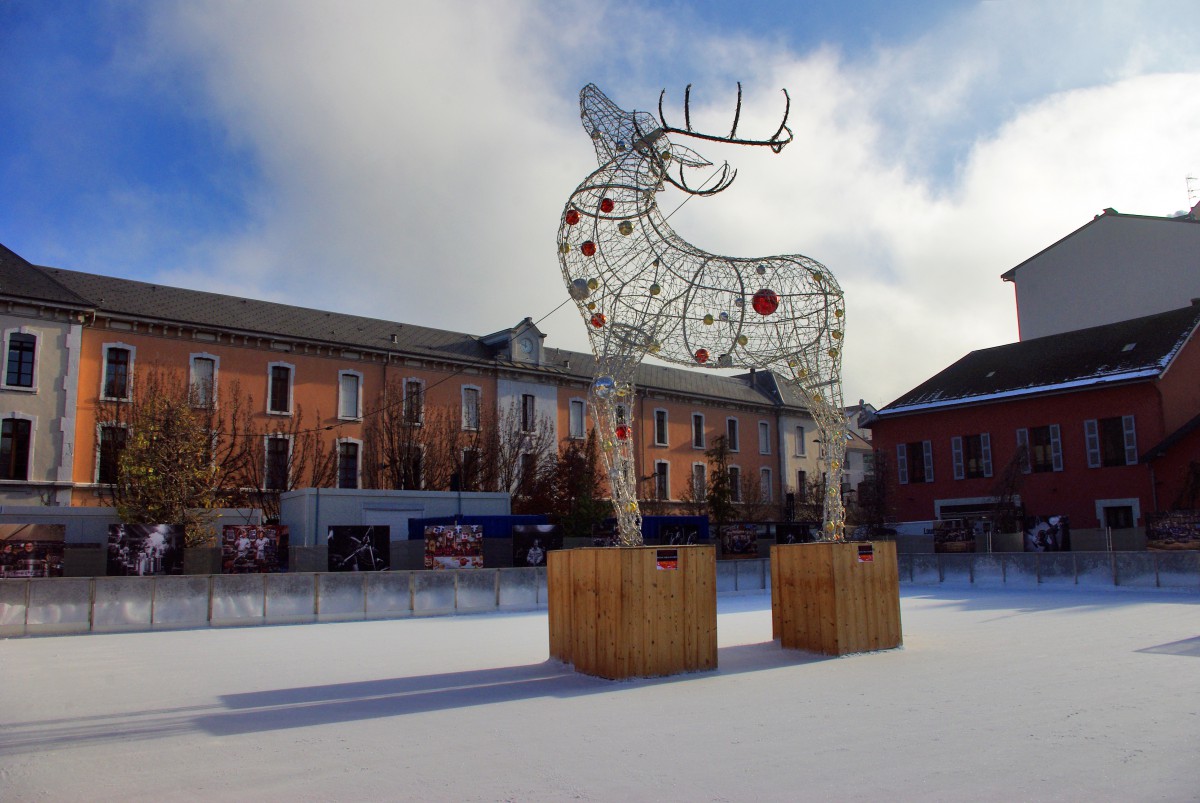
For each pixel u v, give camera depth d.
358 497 28.42
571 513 36.59
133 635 16.58
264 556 23.38
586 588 9.88
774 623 11.84
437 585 20.66
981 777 5.17
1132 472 32.25
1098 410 33.41
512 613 20.92
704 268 10.45
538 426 45.16
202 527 28.27
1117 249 39.50
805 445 59.25
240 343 36.56
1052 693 7.84
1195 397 33.06
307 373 38.22
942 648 11.23
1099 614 15.96
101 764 5.91
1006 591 23.97
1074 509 33.66
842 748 5.94
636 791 5.04
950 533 30.72
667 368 54.44
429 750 6.16
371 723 7.17
